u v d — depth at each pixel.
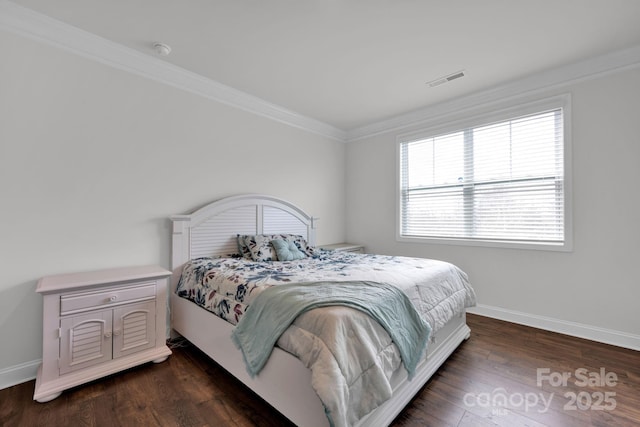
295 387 1.33
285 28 2.02
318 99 3.21
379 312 1.47
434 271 2.21
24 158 1.87
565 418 1.51
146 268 2.24
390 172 3.89
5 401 1.64
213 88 2.81
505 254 2.96
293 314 1.39
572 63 2.48
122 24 1.97
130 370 1.97
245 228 3.05
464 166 3.26
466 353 2.23
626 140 2.33
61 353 1.69
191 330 2.24
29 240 1.89
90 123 2.13
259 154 3.26
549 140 2.71
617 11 1.84
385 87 2.92
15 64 1.84
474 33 2.07
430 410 1.57
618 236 2.37
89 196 2.13
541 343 2.41
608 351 2.26
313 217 3.78
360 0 1.75
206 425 1.46
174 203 2.58
